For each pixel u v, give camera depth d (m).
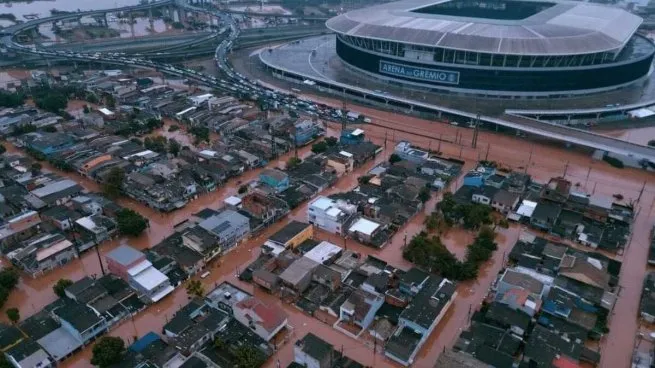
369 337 77.62
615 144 140.25
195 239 95.38
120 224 102.50
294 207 116.12
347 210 107.25
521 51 167.88
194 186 120.25
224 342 74.94
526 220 107.94
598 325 78.31
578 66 177.00
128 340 77.38
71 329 76.25
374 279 86.50
